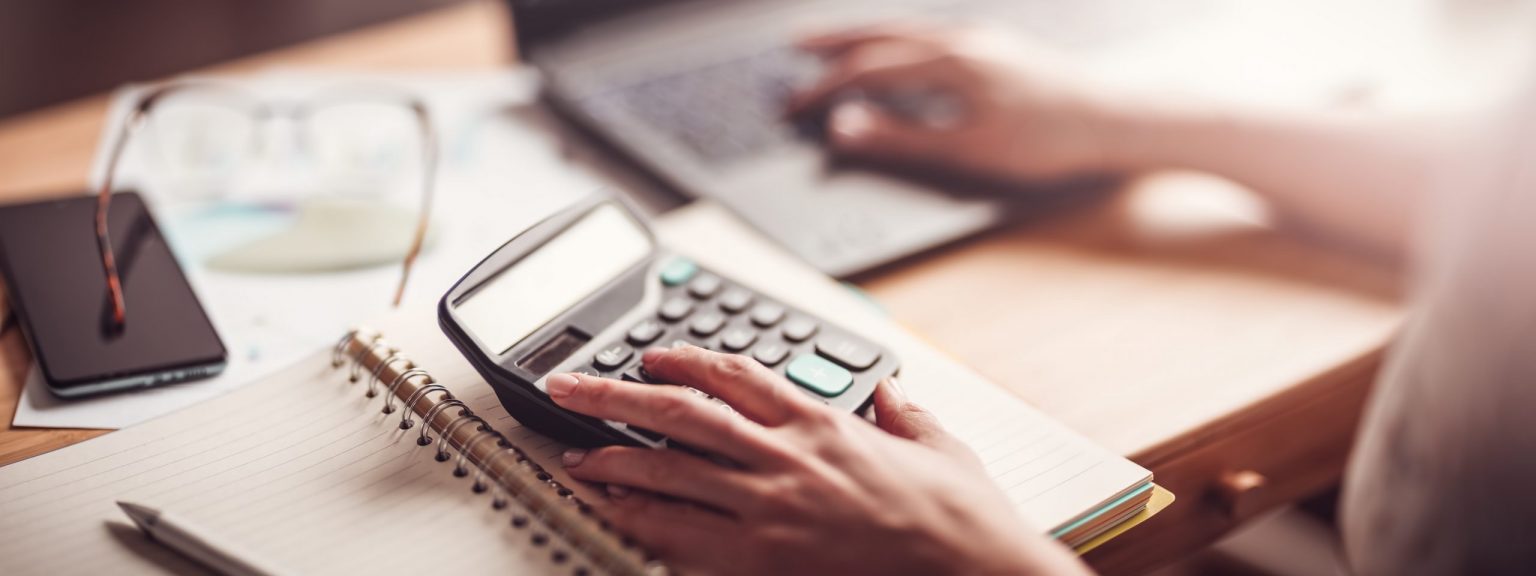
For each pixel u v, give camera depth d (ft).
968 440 1.34
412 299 1.69
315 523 1.18
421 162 2.13
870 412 1.38
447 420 1.29
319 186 2.05
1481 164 1.42
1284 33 2.64
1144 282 1.77
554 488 1.21
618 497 1.22
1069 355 1.59
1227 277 1.80
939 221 1.88
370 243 1.84
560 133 2.28
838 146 2.07
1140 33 2.66
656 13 2.53
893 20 2.63
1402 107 1.98
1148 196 2.06
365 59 2.63
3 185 2.04
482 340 1.32
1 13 5.80
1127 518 1.29
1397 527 1.52
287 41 5.79
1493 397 1.36
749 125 2.17
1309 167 1.91
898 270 1.81
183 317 1.57
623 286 1.51
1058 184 2.02
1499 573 1.40
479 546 1.15
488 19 2.89
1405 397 1.49
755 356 1.42
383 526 1.18
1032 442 1.34
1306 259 1.86
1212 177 2.02
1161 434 1.43
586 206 1.53
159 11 5.95
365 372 1.43
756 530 1.13
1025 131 2.00
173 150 2.14
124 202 1.85
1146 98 2.08
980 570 1.10
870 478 1.16
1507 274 1.33
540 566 1.13
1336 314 1.69
